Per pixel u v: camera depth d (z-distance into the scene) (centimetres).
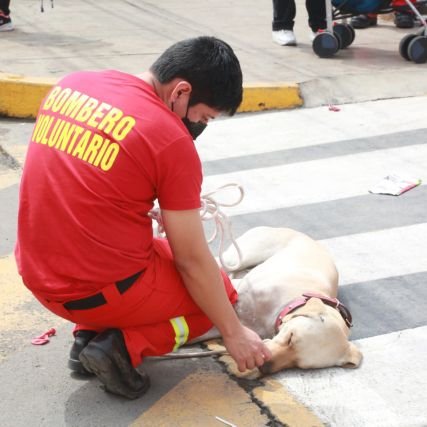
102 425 327
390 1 877
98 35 970
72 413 335
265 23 1053
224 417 331
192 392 347
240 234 504
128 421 329
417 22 1041
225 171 614
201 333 356
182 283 338
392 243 494
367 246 490
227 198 563
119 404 340
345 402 339
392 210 543
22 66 812
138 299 326
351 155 646
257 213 538
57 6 1150
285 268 396
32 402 342
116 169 310
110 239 316
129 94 317
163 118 312
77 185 313
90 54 873
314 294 368
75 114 318
